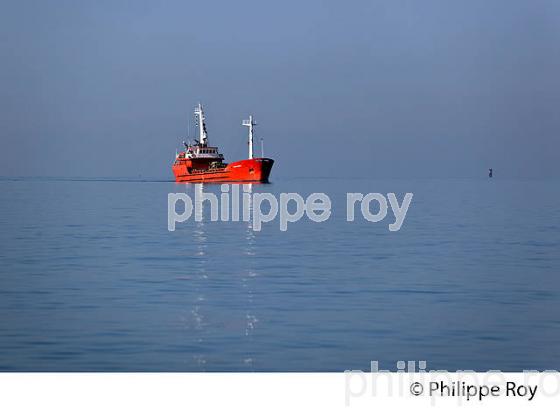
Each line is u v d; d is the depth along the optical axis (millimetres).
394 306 50875
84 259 77438
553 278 64062
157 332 42594
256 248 89500
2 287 58625
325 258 79062
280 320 45938
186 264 73625
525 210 170625
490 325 44625
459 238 102312
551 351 38719
